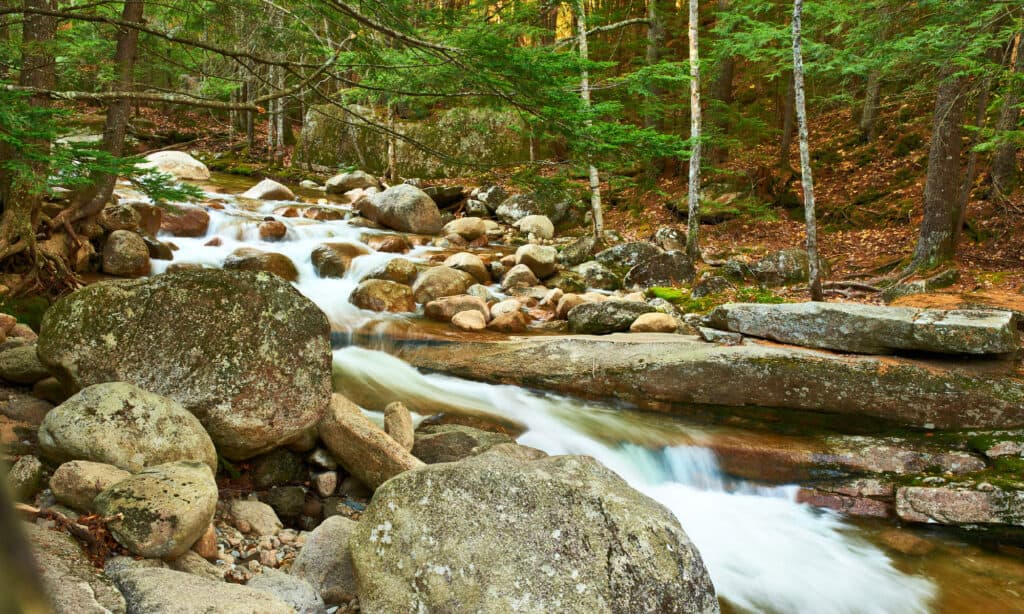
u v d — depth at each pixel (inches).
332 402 219.6
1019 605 189.0
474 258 456.8
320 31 304.2
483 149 740.0
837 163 648.4
